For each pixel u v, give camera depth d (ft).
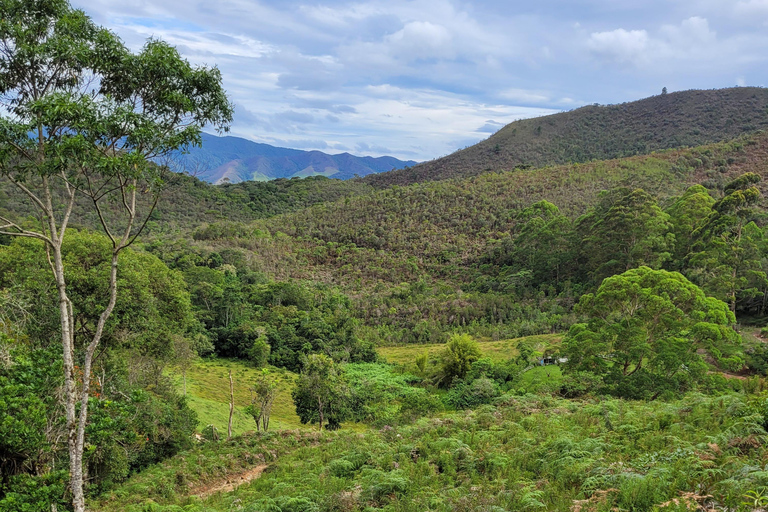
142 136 28.91
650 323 87.51
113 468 53.52
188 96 32.07
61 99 26.40
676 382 78.89
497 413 58.70
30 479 31.91
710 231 151.84
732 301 136.87
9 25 27.91
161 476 55.67
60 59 28.89
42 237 29.89
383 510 31.96
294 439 68.95
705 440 34.42
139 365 81.87
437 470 39.83
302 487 43.09
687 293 86.17
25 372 36.76
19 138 27.37
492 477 35.29
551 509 26.89
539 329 175.94
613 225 184.24
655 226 169.68
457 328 200.64
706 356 103.30
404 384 137.90
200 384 134.92
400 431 59.67
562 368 95.35
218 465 59.16
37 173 28.32
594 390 86.43
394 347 197.26
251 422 107.65
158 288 85.35
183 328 96.78
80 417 30.86
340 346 179.83
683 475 26.66
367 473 41.68
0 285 68.49
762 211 212.43
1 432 33.32
